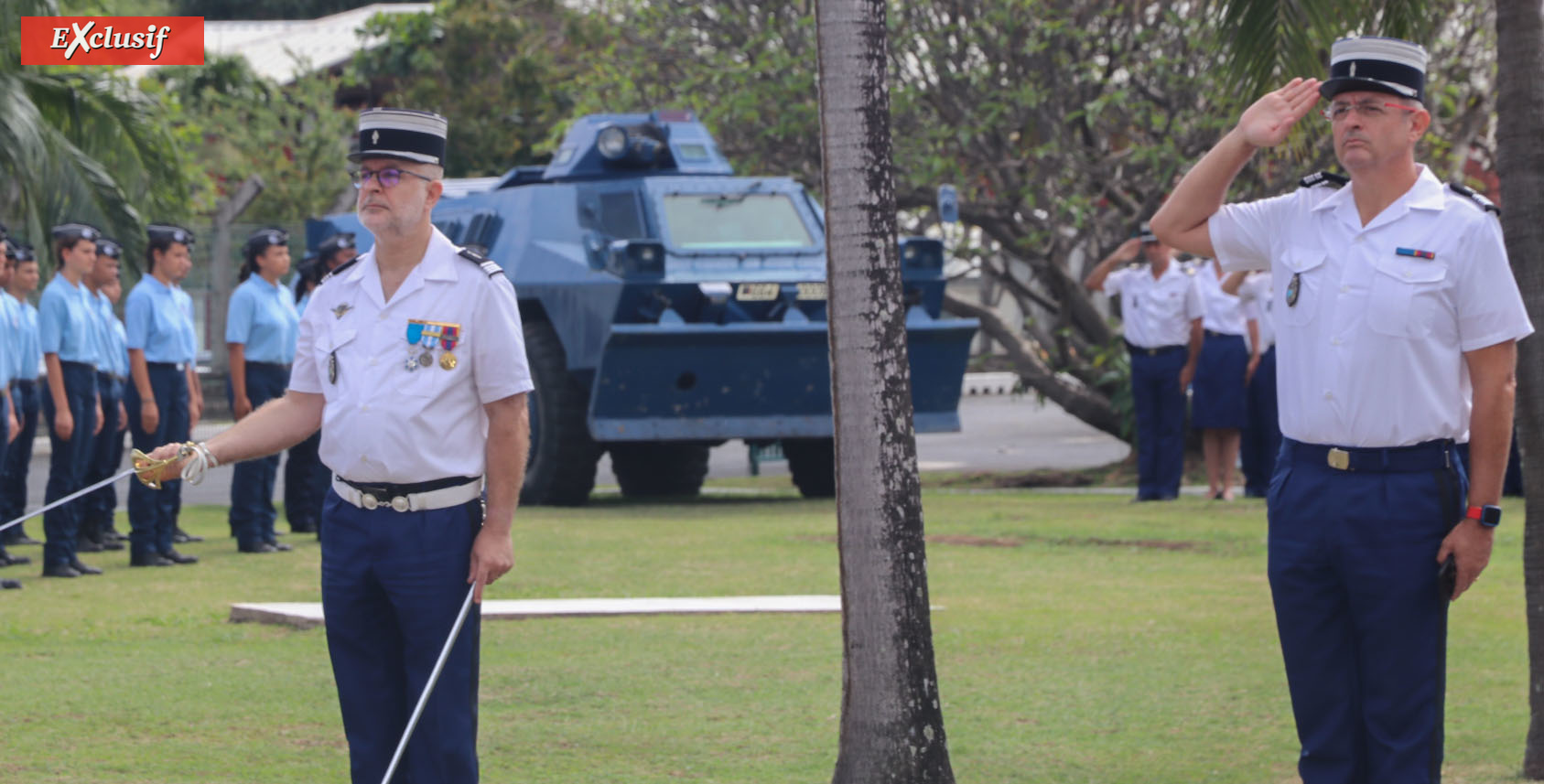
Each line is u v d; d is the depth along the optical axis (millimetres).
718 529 18062
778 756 8344
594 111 28328
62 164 23422
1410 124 6438
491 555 6328
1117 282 21266
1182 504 20422
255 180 35312
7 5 23797
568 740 8648
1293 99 6648
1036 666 10453
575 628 11742
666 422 20609
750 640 11258
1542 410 7867
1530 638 7957
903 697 7008
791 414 21047
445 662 6242
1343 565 6488
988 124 24953
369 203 6266
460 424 6328
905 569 7016
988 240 28312
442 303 6312
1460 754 8383
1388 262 6402
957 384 21594
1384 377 6375
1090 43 25172
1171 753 8430
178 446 6461
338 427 6301
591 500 23188
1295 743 8602
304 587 13992
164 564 15641
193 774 7969
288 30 59406
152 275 15766
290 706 9359
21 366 16828
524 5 44906
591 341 20609
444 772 6312
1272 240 6758
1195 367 20719
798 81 25859
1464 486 6500
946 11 26047
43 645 11172
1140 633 11508
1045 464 30688
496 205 22516
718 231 21109
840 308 6992
